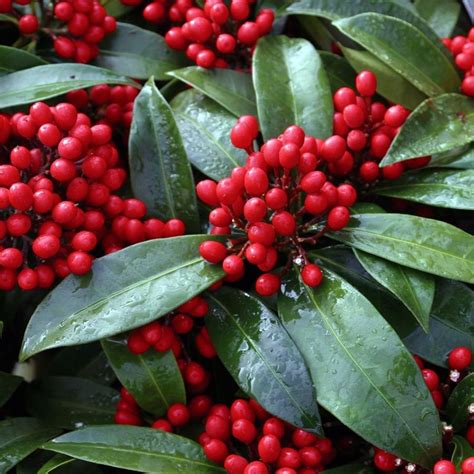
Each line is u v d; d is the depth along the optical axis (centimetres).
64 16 67
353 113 63
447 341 62
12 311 68
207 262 61
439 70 68
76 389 65
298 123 65
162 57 71
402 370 58
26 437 62
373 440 57
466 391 60
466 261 60
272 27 71
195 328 65
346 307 60
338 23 67
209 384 65
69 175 60
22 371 71
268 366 59
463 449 59
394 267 61
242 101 67
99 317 59
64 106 60
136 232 62
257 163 60
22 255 60
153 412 62
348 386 58
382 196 67
